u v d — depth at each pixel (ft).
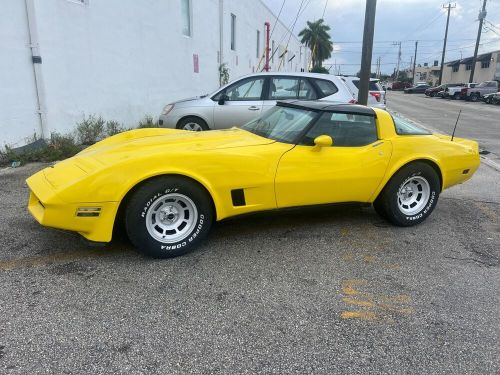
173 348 8.09
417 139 14.56
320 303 9.84
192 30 45.75
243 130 15.23
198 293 10.09
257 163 12.19
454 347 8.41
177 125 28.40
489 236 14.42
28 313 9.04
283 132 13.56
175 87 42.78
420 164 14.49
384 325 9.05
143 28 35.63
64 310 9.20
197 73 48.16
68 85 27.20
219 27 54.70
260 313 9.35
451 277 11.33
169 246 11.58
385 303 9.94
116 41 32.01
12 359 7.62
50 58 25.39
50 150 24.35
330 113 13.51
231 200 12.12
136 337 8.38
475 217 16.39
